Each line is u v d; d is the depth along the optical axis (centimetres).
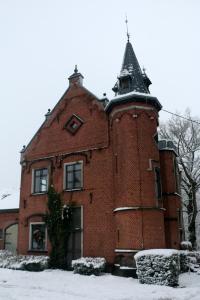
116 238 1938
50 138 2575
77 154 2375
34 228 2448
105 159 2236
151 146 2056
